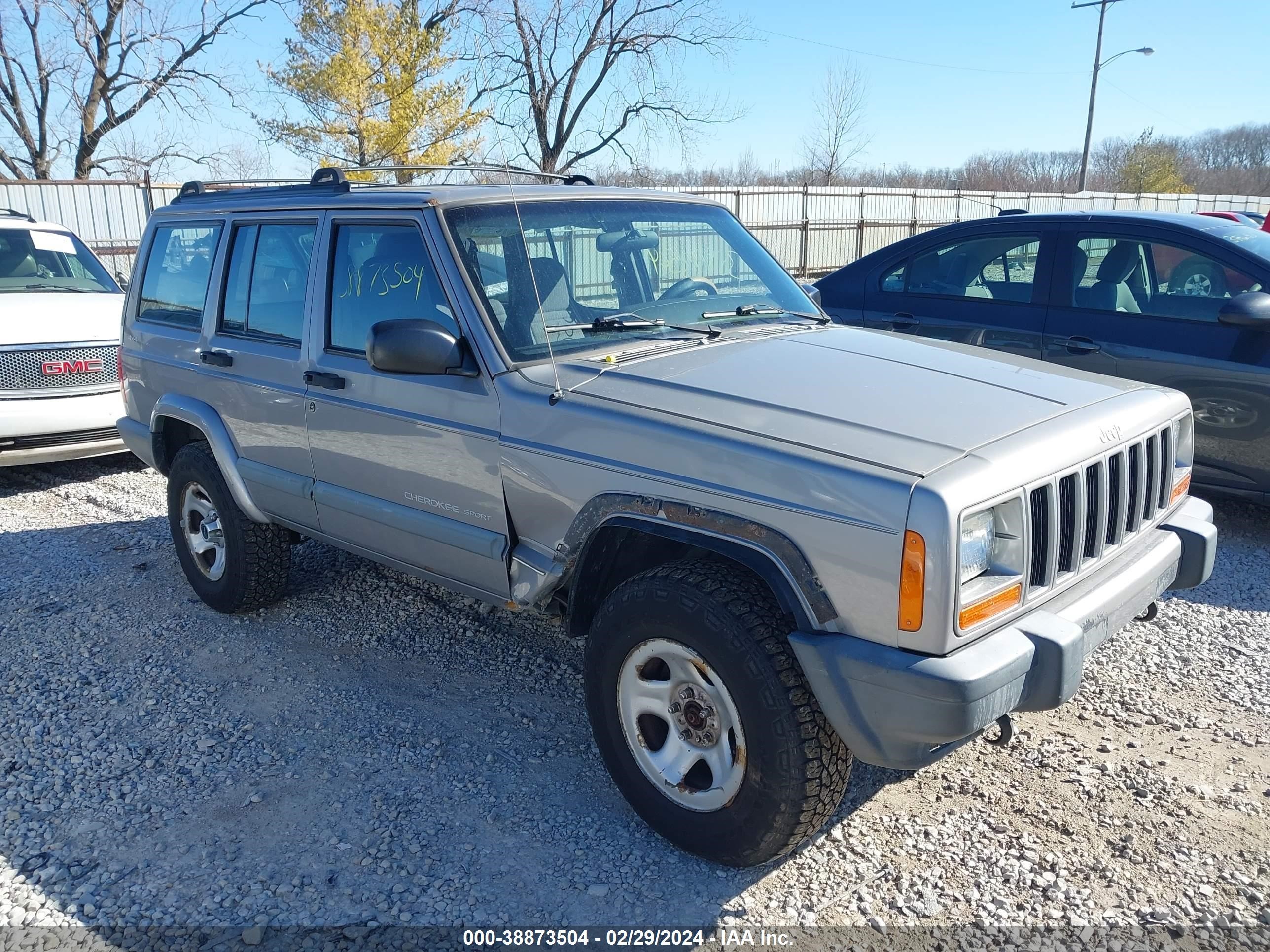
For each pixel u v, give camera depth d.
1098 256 6.14
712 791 2.95
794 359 3.45
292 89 26.22
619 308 3.82
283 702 4.17
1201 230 5.83
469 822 3.32
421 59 26.58
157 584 5.54
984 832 3.20
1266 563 5.45
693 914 2.86
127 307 5.53
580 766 3.64
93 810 3.44
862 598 2.58
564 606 3.53
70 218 19.80
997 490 2.58
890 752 2.62
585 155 31.70
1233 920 2.78
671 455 2.92
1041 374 3.48
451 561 3.72
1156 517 3.37
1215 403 5.63
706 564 2.97
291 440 4.30
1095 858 3.06
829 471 2.62
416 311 3.68
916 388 3.16
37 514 6.93
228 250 4.68
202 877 3.07
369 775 3.61
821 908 2.87
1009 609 2.66
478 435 3.44
